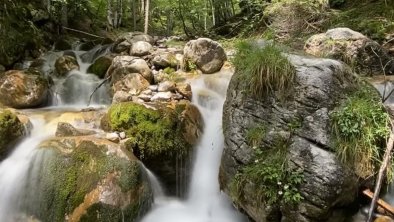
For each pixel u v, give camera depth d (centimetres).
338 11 998
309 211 405
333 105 437
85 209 467
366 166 425
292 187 414
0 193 527
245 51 511
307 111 437
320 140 421
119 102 613
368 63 704
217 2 1491
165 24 1991
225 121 509
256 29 1145
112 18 1731
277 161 430
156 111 564
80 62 954
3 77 713
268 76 457
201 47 775
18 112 669
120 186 479
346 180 406
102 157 494
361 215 430
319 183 403
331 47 698
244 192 452
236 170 468
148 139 542
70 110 704
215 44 778
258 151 449
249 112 475
